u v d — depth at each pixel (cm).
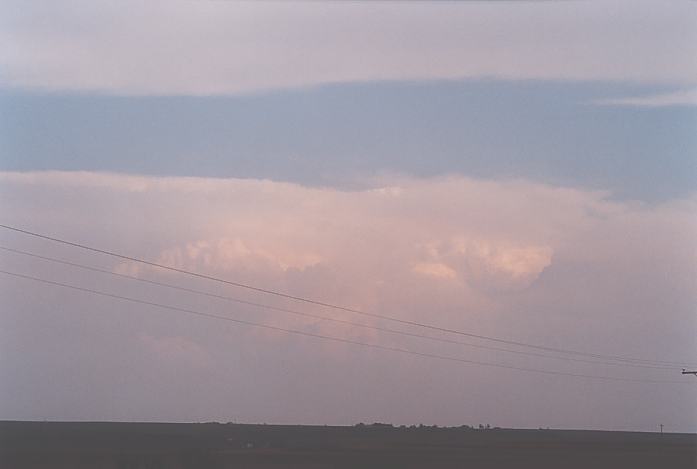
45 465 8306
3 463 8444
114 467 8225
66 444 12250
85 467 8194
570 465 9988
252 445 14512
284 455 11325
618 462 10506
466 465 9888
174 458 8862
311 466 9519
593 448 14875
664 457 11631
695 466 9912
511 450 13775
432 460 10700
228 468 9000
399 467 9575
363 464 9919
